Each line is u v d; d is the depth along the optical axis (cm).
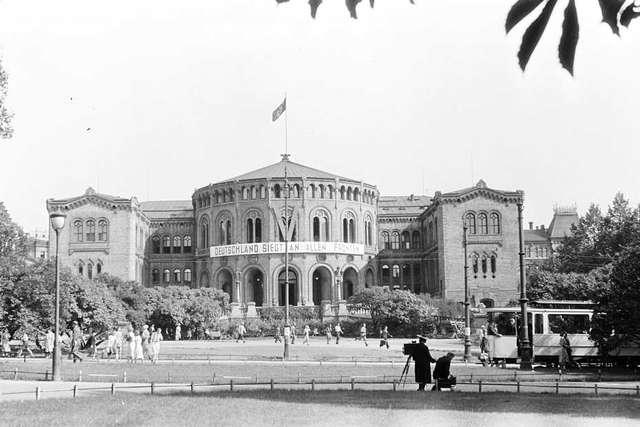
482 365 4775
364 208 12312
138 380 3525
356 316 10650
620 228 9444
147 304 9050
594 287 6650
